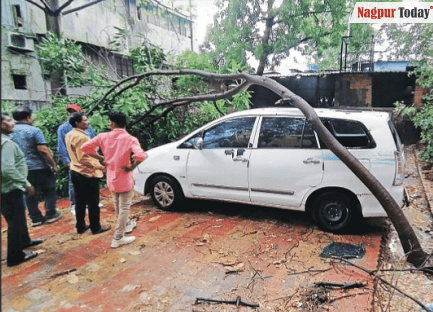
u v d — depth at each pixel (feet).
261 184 14.46
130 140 12.08
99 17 41.34
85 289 10.00
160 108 25.39
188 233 14.12
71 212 16.53
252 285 10.06
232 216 16.22
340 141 13.23
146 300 9.39
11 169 10.57
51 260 11.86
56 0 25.63
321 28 42.52
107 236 13.96
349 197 13.33
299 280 10.30
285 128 14.21
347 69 55.06
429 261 11.32
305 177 13.57
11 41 26.17
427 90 38.50
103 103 22.39
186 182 16.20
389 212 11.57
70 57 23.20
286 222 15.26
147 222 15.56
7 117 10.15
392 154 12.48
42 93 29.14
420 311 8.91
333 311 8.77
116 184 12.22
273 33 43.01
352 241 13.00
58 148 15.75
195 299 9.42
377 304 9.25
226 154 15.08
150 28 49.44
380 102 42.57
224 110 26.21
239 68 24.73
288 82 45.01
